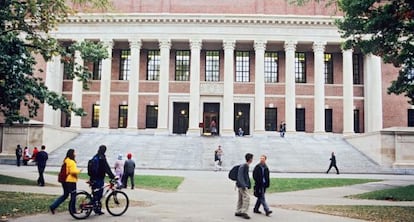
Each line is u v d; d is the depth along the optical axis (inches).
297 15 2196.1
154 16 2187.5
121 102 2295.8
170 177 1135.6
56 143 1708.9
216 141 1857.8
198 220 537.3
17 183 944.3
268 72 2310.5
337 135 2186.3
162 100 2185.0
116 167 933.8
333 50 2305.6
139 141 1841.8
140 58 2325.3
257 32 2199.8
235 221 538.6
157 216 562.3
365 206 697.0
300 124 2279.8
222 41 2213.3
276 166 1536.7
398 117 2213.3
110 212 568.7
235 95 2281.0
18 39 835.4
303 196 849.5
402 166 1513.3
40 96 872.9
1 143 1596.9
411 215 604.4
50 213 581.6
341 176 1317.7
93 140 1852.9
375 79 2174.0
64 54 874.8
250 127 2277.3
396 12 814.5
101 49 919.7
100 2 1034.7
